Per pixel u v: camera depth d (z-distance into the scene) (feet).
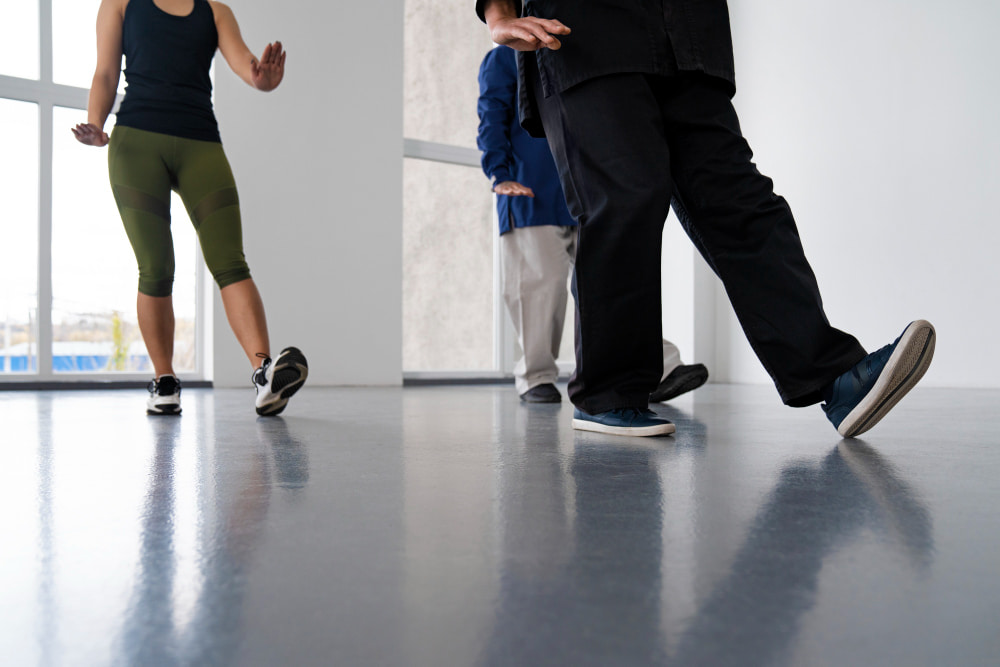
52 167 14.56
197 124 7.58
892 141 16.60
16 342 14.33
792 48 18.88
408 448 4.81
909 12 16.26
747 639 1.53
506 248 9.84
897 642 1.51
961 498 3.09
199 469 3.92
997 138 14.74
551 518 2.70
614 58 4.84
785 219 5.02
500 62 9.32
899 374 4.80
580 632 1.56
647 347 5.31
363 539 2.38
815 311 5.00
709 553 2.21
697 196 4.99
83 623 1.62
